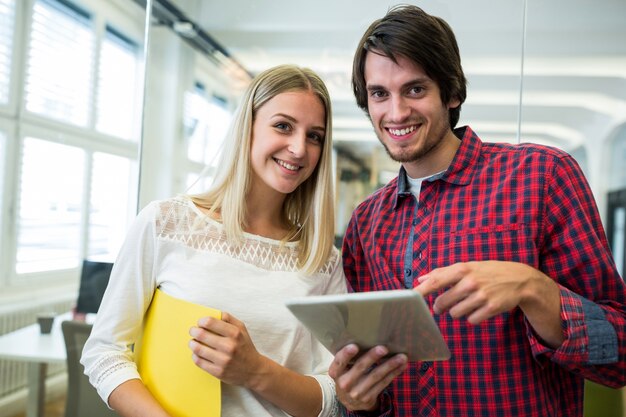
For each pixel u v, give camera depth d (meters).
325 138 1.15
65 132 3.58
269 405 1.03
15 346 2.16
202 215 1.10
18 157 3.26
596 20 2.30
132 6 3.67
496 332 0.98
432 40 1.00
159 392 1.00
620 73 2.47
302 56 2.81
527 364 0.98
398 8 1.06
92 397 1.97
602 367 0.91
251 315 1.04
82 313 2.11
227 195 1.11
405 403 1.05
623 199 3.12
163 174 4.00
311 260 1.13
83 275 2.14
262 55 3.37
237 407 1.01
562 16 2.30
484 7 2.10
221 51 3.49
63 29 3.66
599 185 3.11
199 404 0.97
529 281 0.83
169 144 4.02
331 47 2.54
